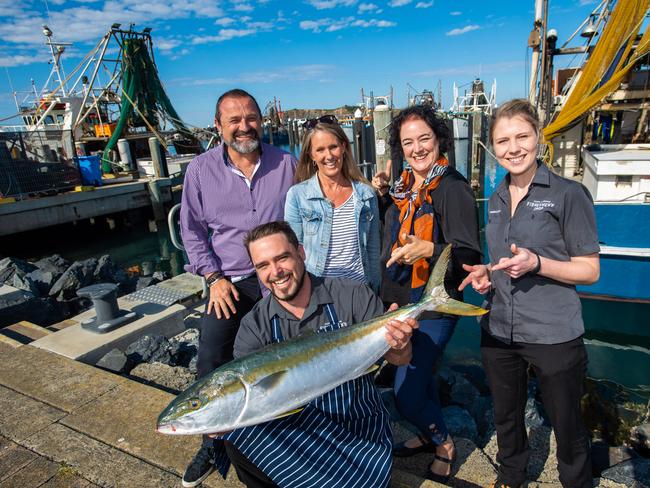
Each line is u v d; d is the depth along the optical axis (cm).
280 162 368
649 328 730
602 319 764
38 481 305
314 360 230
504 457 286
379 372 519
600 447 407
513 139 243
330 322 263
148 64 2517
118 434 346
